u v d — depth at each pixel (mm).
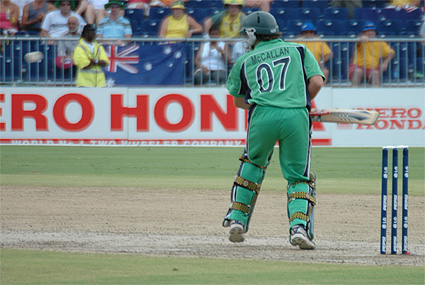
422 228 21906
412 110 49844
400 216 24188
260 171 18406
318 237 20109
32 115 49625
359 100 49625
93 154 46031
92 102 49469
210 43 49812
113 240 19172
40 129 49688
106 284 13742
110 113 49594
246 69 18094
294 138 17625
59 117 49594
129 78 49719
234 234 18062
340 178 35375
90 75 49375
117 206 25938
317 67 17906
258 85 17828
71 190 30359
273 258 16688
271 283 13977
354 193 29844
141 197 28359
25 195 28703
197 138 49625
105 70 49594
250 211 18609
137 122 49688
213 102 49312
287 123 17453
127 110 49625
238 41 49844
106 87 49469
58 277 14328
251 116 17828
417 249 18234
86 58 49094
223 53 49875
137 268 15289
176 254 17109
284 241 19469
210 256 16891
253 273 14875
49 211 24578
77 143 49812
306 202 17766
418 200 27922
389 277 14602
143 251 17500
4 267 15312
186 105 49344
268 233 20844
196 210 25156
